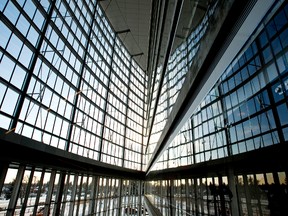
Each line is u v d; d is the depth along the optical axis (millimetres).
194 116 17781
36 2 13070
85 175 19688
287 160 7820
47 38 14484
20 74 11820
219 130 13945
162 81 13750
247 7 2846
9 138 8922
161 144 14148
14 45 11352
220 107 14016
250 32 3281
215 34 3604
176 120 8609
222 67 4281
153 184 27641
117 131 29406
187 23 6980
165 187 19703
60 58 16328
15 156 9531
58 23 15938
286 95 8969
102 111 25109
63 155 13609
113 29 31781
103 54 26484
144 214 33906
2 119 10578
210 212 11445
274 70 9750
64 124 16859
